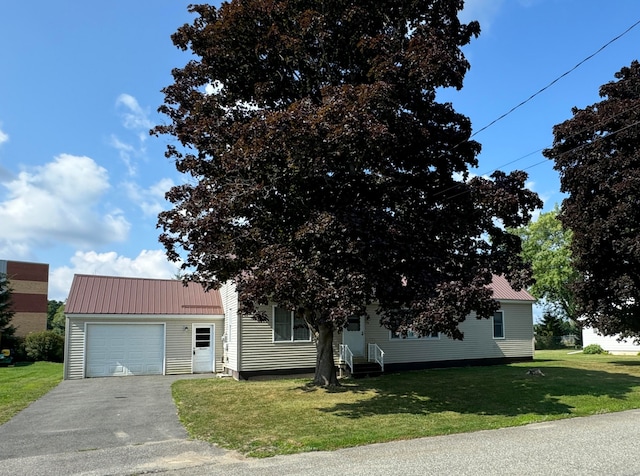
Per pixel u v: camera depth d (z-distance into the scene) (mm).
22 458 7176
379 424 9406
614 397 12555
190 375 19453
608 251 18578
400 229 10953
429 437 8297
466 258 12438
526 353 23781
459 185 12383
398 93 11023
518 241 12961
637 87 19328
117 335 19531
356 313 10266
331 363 14742
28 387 15945
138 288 21359
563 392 13297
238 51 12250
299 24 11586
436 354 21047
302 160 10312
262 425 9383
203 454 7270
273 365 17500
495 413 10578
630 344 31688
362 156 10664
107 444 8047
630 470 6133
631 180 17031
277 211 11914
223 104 12992
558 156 19375
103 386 16016
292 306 12992
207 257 11797
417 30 11352
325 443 7762
